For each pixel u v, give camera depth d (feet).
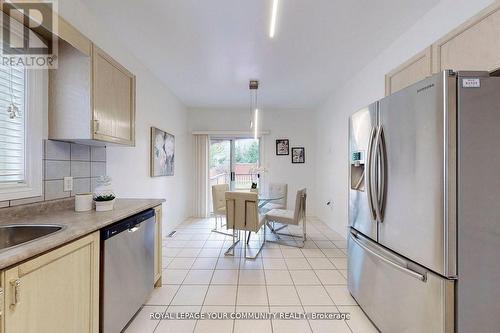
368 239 5.94
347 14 6.81
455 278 3.84
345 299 6.91
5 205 4.65
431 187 4.04
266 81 12.23
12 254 2.86
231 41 8.29
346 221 12.36
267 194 15.70
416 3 6.37
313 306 6.56
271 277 8.21
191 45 8.56
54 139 5.56
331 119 14.44
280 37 8.02
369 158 5.54
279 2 6.27
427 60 5.90
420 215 4.26
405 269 4.48
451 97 3.83
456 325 3.84
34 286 3.17
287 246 11.39
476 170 3.84
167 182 13.26
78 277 3.99
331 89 13.51
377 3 6.35
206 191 17.47
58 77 5.47
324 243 11.83
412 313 4.42
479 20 4.45
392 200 4.96
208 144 17.66
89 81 5.43
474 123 3.84
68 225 4.29
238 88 13.35
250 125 17.81
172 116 14.21
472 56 4.61
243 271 8.67
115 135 6.51
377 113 5.51
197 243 11.77
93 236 4.38
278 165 17.97
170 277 8.17
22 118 5.01
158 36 7.98
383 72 8.97
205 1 6.24
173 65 10.32
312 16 6.89
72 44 4.99
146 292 6.39
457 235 3.84
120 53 8.32
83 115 5.46
